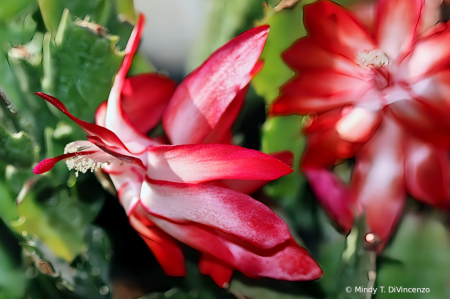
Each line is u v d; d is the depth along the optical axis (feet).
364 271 0.61
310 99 0.61
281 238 0.62
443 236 0.62
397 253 0.62
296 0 0.60
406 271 0.62
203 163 0.61
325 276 0.63
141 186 0.63
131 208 0.63
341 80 0.61
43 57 0.64
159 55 0.62
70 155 0.63
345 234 0.62
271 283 0.63
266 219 0.62
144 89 0.62
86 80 0.63
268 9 0.60
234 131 0.62
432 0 0.60
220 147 0.60
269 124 0.61
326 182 0.62
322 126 0.62
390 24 0.60
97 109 0.63
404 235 0.62
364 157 0.62
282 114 0.61
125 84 0.62
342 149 0.62
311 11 0.60
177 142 0.62
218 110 0.61
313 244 0.63
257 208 0.62
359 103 0.61
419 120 0.61
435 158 0.61
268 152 0.62
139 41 0.62
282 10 0.60
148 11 0.62
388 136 0.62
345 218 0.62
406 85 0.61
